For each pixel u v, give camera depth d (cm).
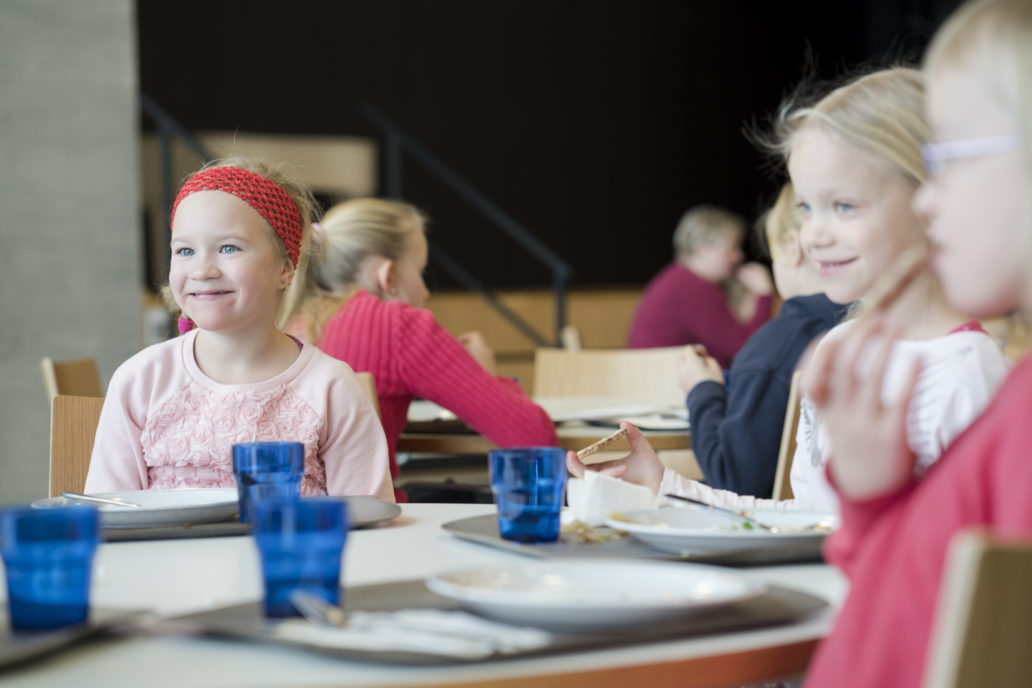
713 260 635
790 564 123
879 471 91
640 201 1036
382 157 966
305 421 198
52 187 457
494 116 992
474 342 369
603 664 83
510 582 101
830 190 150
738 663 88
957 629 67
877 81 152
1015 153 84
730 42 1053
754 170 1062
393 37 963
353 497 166
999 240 86
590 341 1009
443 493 325
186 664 85
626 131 1030
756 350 256
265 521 95
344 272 291
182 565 124
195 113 910
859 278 150
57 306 456
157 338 548
